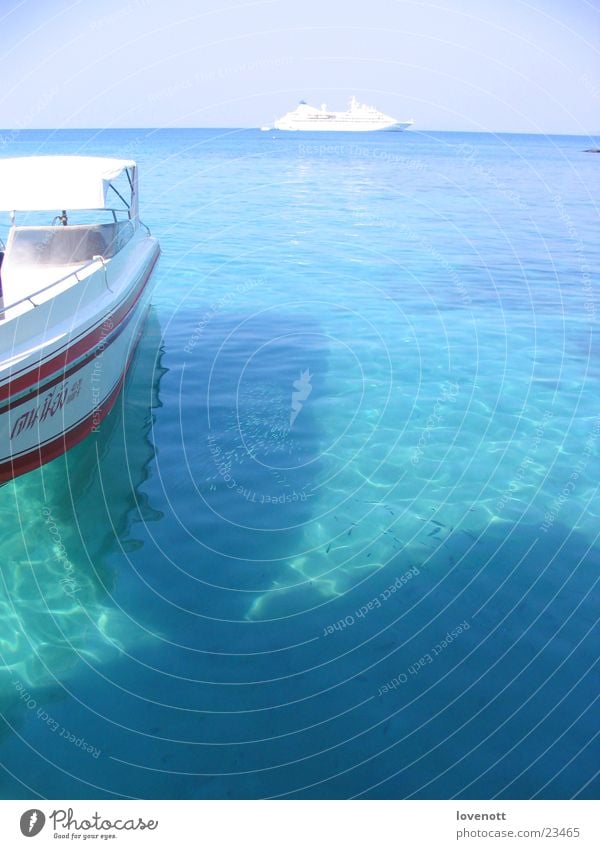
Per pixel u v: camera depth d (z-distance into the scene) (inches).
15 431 186.7
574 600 156.4
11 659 135.8
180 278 450.9
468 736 121.0
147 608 151.9
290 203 828.6
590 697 129.3
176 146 2171.5
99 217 527.2
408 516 188.4
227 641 142.9
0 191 249.1
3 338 185.0
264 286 434.9
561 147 3002.0
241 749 118.1
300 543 176.4
